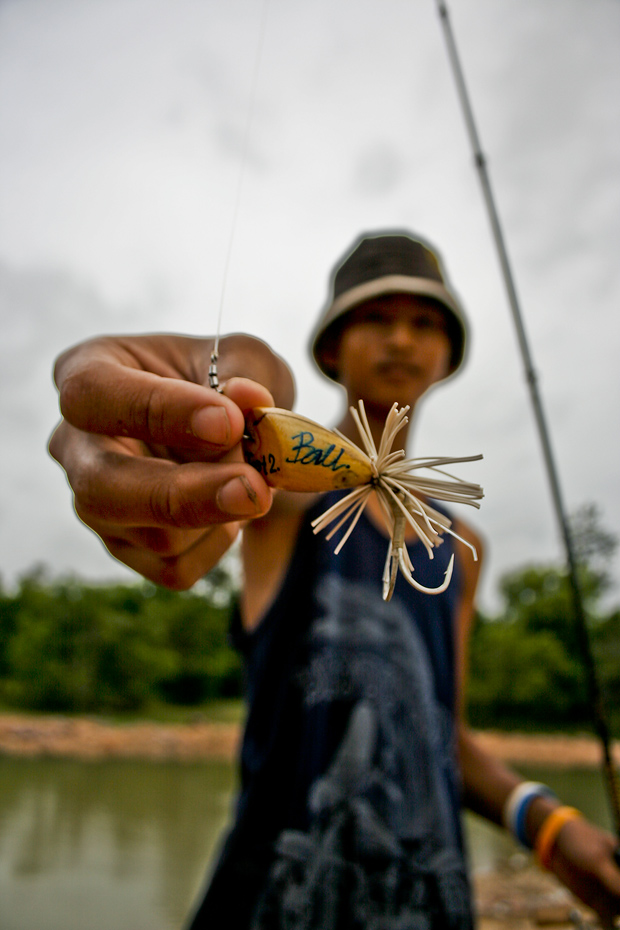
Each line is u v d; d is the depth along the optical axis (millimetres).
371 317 504
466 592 542
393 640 433
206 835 2650
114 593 12000
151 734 6836
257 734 421
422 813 396
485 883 1560
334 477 204
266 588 451
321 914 359
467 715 10320
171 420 191
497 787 549
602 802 3498
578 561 582
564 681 10180
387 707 412
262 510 192
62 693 9062
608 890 455
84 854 2297
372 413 506
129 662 9703
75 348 241
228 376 214
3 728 6438
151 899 1856
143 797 3541
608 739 517
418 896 373
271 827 383
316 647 420
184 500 192
